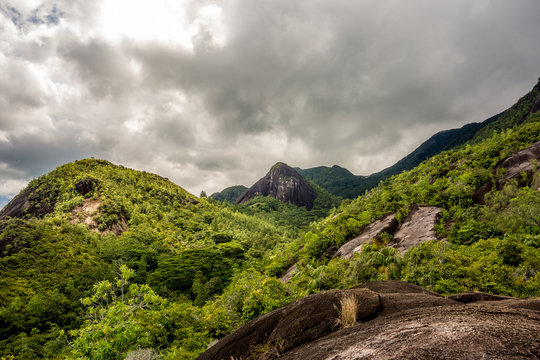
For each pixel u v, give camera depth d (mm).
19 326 39500
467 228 27203
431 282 13391
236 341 4461
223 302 15930
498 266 13539
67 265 61875
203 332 12969
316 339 3350
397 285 5980
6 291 47969
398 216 37094
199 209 143875
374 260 19312
